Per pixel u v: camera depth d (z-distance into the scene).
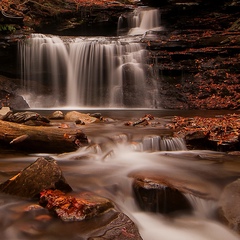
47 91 17.05
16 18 16.84
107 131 7.74
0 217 3.51
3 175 4.87
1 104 14.98
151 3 21.16
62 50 17.02
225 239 3.82
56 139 6.29
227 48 16.55
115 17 20.77
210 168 5.54
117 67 17.00
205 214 4.33
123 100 16.83
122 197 4.43
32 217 3.52
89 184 4.54
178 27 20.05
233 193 4.47
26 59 16.55
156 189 4.32
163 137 7.01
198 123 8.75
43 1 19.83
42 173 4.11
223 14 18.92
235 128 7.46
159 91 16.48
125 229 3.34
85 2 21.23
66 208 3.56
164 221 4.18
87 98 17.17
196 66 16.56
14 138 6.26
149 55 16.98
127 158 6.13
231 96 15.46
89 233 3.24
